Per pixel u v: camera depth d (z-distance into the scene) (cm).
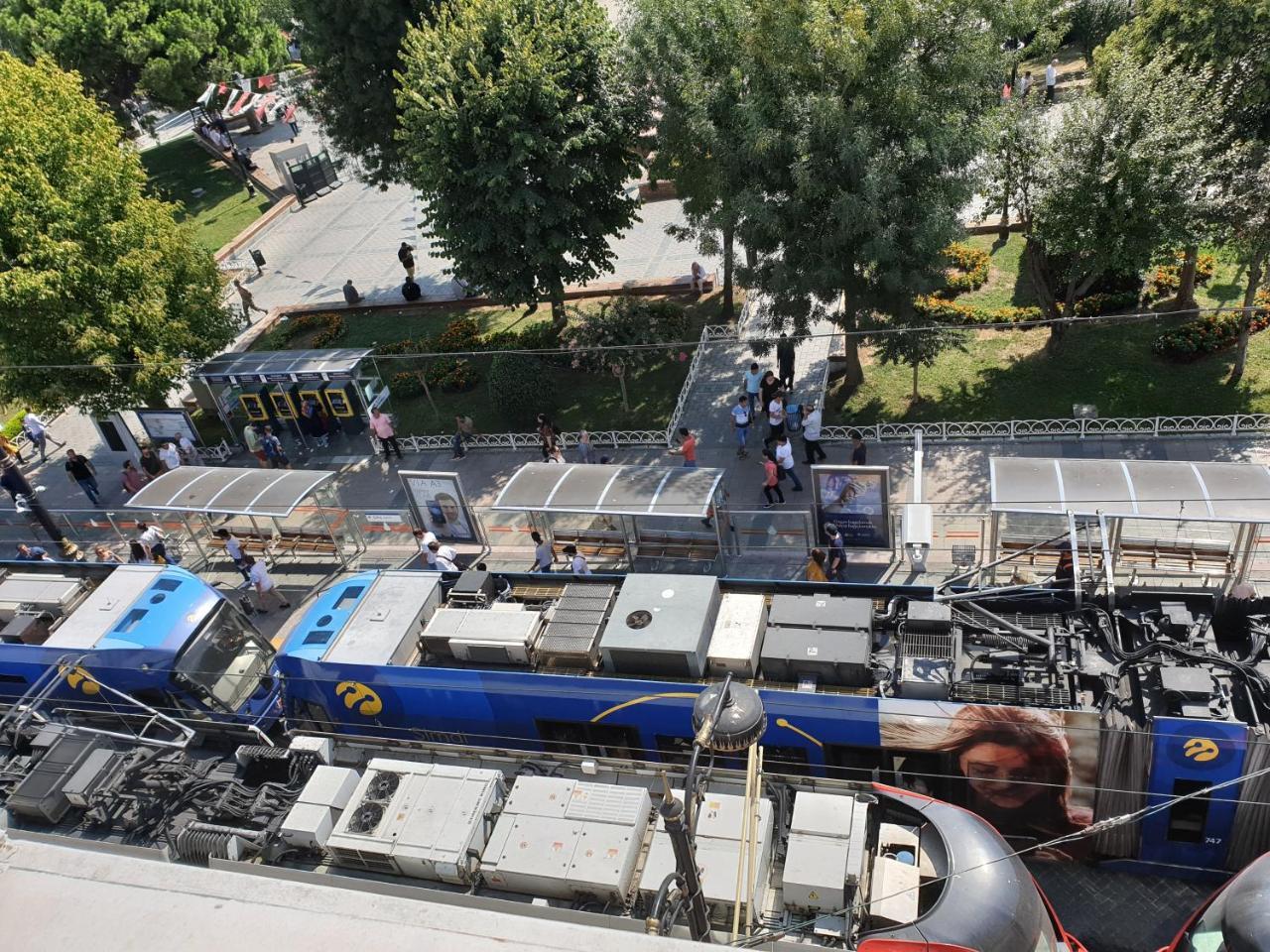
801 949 990
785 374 2528
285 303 3681
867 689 1392
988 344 2575
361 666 1551
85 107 2692
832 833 1104
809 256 2236
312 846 1217
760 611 1504
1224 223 2038
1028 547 1788
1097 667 1337
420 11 2684
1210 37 2122
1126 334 2475
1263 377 2230
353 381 2734
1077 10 3906
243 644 1780
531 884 1113
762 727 718
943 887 1087
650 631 1462
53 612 1852
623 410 2677
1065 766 1293
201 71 5072
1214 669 1293
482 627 1562
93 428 3153
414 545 2316
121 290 2611
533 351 2645
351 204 4488
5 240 2489
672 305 3020
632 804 1148
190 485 2238
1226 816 1248
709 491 1905
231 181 4959
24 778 1359
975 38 2083
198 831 1239
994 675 1351
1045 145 2197
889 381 2541
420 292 3478
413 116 2473
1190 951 1049
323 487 2441
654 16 2378
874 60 2098
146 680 1655
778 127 2150
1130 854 1330
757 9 2092
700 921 683
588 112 2486
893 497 2166
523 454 2603
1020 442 2238
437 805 1190
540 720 1508
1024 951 1048
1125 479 1681
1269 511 1560
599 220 2692
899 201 2117
